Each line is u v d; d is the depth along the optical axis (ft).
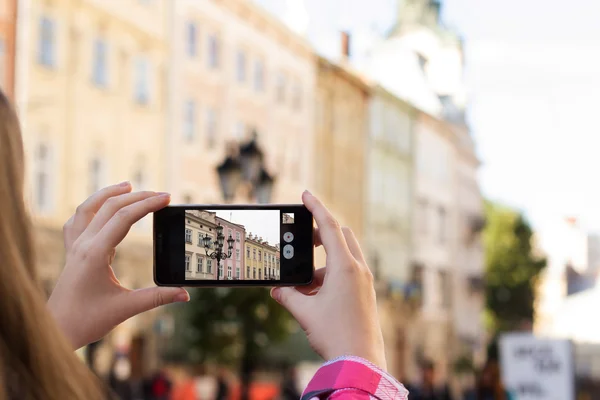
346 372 4.32
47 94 75.31
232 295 78.69
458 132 180.24
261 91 110.63
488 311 211.00
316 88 123.34
